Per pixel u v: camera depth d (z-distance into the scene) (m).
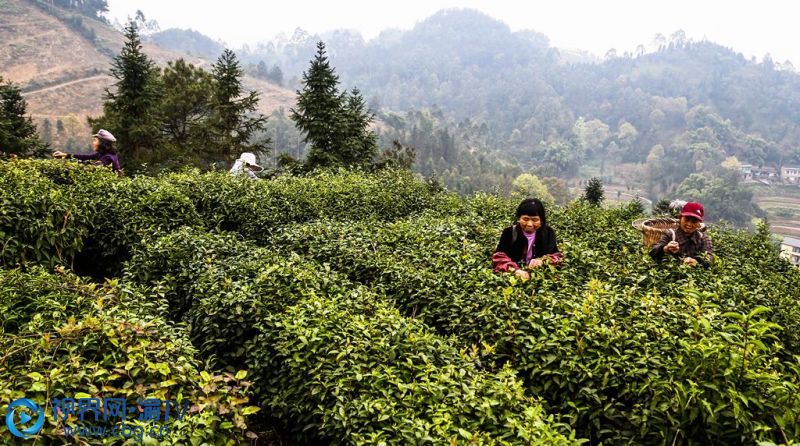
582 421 4.19
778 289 6.47
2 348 3.57
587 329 4.43
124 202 8.09
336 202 11.09
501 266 6.10
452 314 5.31
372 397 3.82
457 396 3.74
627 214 13.73
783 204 138.50
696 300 4.70
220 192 9.80
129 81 22.22
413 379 4.03
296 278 5.52
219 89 24.98
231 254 6.73
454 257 6.48
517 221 6.32
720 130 197.38
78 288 4.84
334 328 4.50
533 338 4.53
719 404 3.58
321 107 21.05
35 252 6.71
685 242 6.79
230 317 4.96
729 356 3.64
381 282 6.30
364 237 7.68
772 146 183.62
